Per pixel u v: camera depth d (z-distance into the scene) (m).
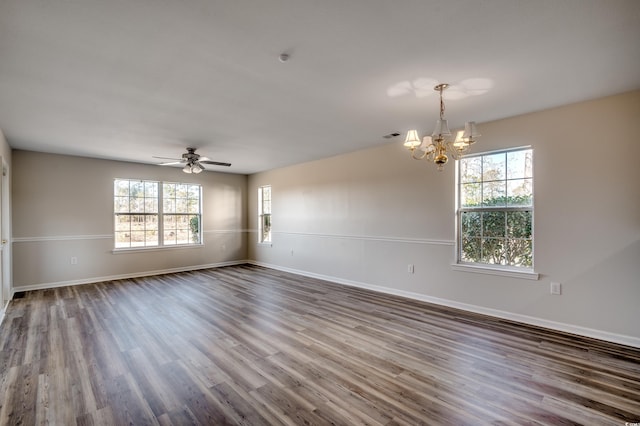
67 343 3.13
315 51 2.23
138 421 1.95
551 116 3.44
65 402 2.15
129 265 6.41
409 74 2.60
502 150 3.83
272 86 2.81
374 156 5.27
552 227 3.45
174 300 4.70
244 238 8.35
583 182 3.26
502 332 3.37
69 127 3.99
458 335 3.30
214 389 2.31
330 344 3.09
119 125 3.93
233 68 2.48
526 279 3.63
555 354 2.84
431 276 4.53
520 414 2.01
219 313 4.07
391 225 5.03
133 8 1.74
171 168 7.00
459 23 1.91
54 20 1.84
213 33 2.00
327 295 4.97
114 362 2.73
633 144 3.00
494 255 3.98
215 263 7.73
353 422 1.94
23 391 2.29
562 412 2.03
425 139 3.03
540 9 1.78
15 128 4.00
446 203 4.36
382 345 3.06
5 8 1.71
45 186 5.46
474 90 2.92
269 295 4.98
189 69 2.49
